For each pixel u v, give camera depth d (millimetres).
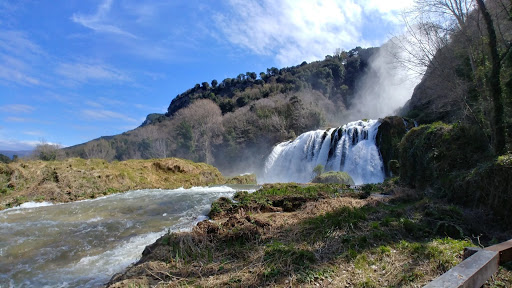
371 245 4383
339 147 21984
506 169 5793
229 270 3984
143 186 15641
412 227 4984
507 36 9055
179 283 3699
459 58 9852
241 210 7633
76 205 10328
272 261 4016
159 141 46719
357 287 3271
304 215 6730
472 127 8281
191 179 18359
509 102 8203
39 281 4543
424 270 3602
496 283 3363
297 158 25891
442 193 7477
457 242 4457
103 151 49281
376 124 21000
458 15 9023
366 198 8812
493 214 5887
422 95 21484
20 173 11945
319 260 4000
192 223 7809
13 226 7504
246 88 75250
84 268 4984
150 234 6828
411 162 9922
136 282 3756
